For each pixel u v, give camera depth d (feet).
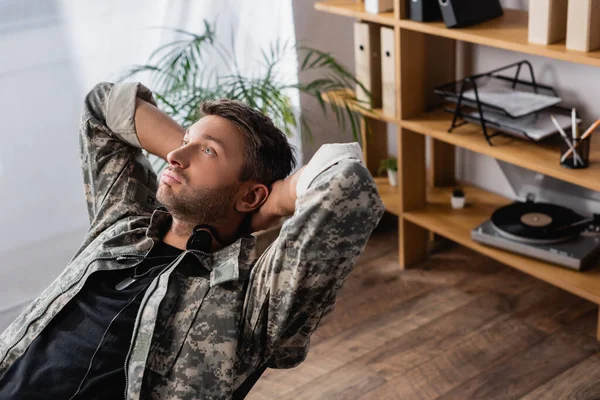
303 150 10.03
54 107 7.84
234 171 4.09
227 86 8.43
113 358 3.96
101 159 4.75
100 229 4.67
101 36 7.91
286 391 7.17
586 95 7.72
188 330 3.85
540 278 7.76
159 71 8.14
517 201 8.44
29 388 4.02
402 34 7.83
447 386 7.07
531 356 7.36
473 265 9.00
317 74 9.86
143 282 4.18
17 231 8.02
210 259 4.11
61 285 4.37
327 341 7.82
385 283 8.78
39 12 7.47
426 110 8.47
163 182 4.15
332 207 3.59
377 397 7.00
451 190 9.30
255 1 8.87
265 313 3.94
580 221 7.77
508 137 7.59
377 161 9.78
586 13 6.15
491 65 8.61
